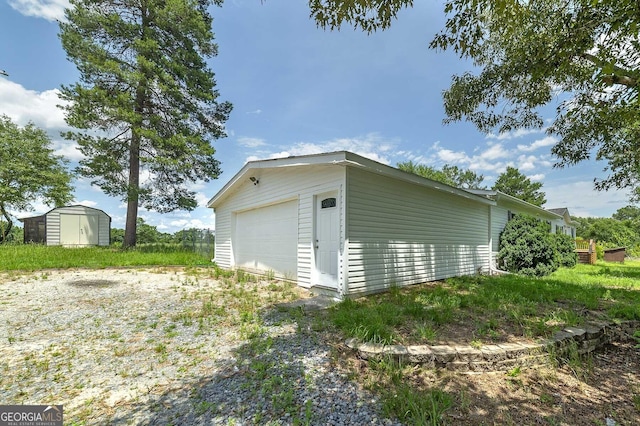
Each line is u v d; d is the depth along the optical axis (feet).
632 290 21.50
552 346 10.33
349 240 18.49
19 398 7.73
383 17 10.27
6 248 40.52
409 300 16.80
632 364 10.69
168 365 9.55
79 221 59.31
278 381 8.46
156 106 44.27
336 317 13.28
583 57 13.69
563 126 18.95
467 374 9.18
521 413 7.42
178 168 43.39
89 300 17.44
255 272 29.22
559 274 31.63
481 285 22.53
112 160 40.16
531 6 13.03
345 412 7.12
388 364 9.08
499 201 37.60
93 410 7.24
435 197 26.22
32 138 56.24
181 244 53.01
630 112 13.32
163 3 42.27
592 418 7.34
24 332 12.29
